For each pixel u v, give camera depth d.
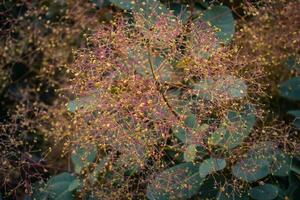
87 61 0.68
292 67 0.81
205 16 0.78
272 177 0.73
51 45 0.87
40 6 0.87
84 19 0.84
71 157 0.74
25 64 0.91
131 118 0.65
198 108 0.66
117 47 0.66
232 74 0.67
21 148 0.84
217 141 0.67
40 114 0.83
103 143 0.67
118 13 0.73
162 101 0.65
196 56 0.66
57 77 0.89
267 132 0.70
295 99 0.81
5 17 0.88
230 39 0.76
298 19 0.80
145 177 0.69
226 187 0.69
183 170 0.68
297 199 0.72
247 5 0.79
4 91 0.90
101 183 0.71
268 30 0.81
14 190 0.76
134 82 0.65
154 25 0.66
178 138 0.68
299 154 0.71
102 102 0.66
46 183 0.76
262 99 0.81
